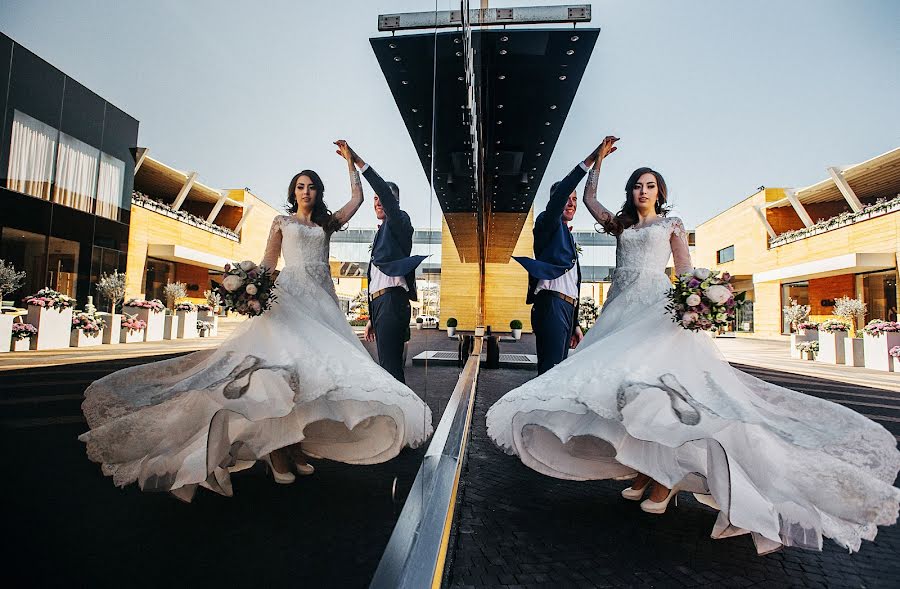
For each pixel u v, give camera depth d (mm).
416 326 4262
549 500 2389
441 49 3023
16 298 853
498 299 23562
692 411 1956
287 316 2260
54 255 918
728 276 2367
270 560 1170
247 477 2049
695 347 2346
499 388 6191
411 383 4316
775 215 27625
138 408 1658
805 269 22641
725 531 1848
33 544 916
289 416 1956
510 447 2502
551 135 5027
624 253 2934
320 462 2381
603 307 2959
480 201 5777
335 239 2789
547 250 4039
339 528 1482
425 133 3162
